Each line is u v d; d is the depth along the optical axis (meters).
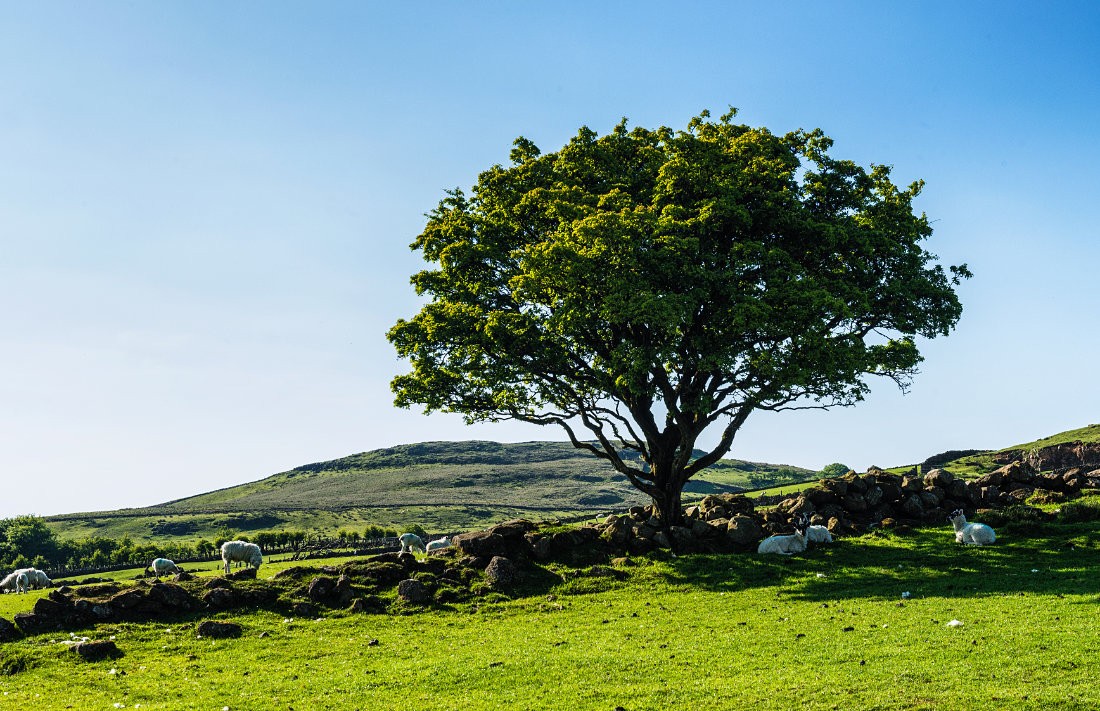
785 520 41.44
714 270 38.19
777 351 36.84
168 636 27.84
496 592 33.09
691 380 40.50
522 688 20.20
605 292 36.56
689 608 29.27
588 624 27.88
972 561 32.56
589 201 39.06
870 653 20.34
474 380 41.91
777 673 19.48
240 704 20.27
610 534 39.00
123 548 133.25
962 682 17.45
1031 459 81.25
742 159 40.94
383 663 23.98
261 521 198.50
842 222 40.97
